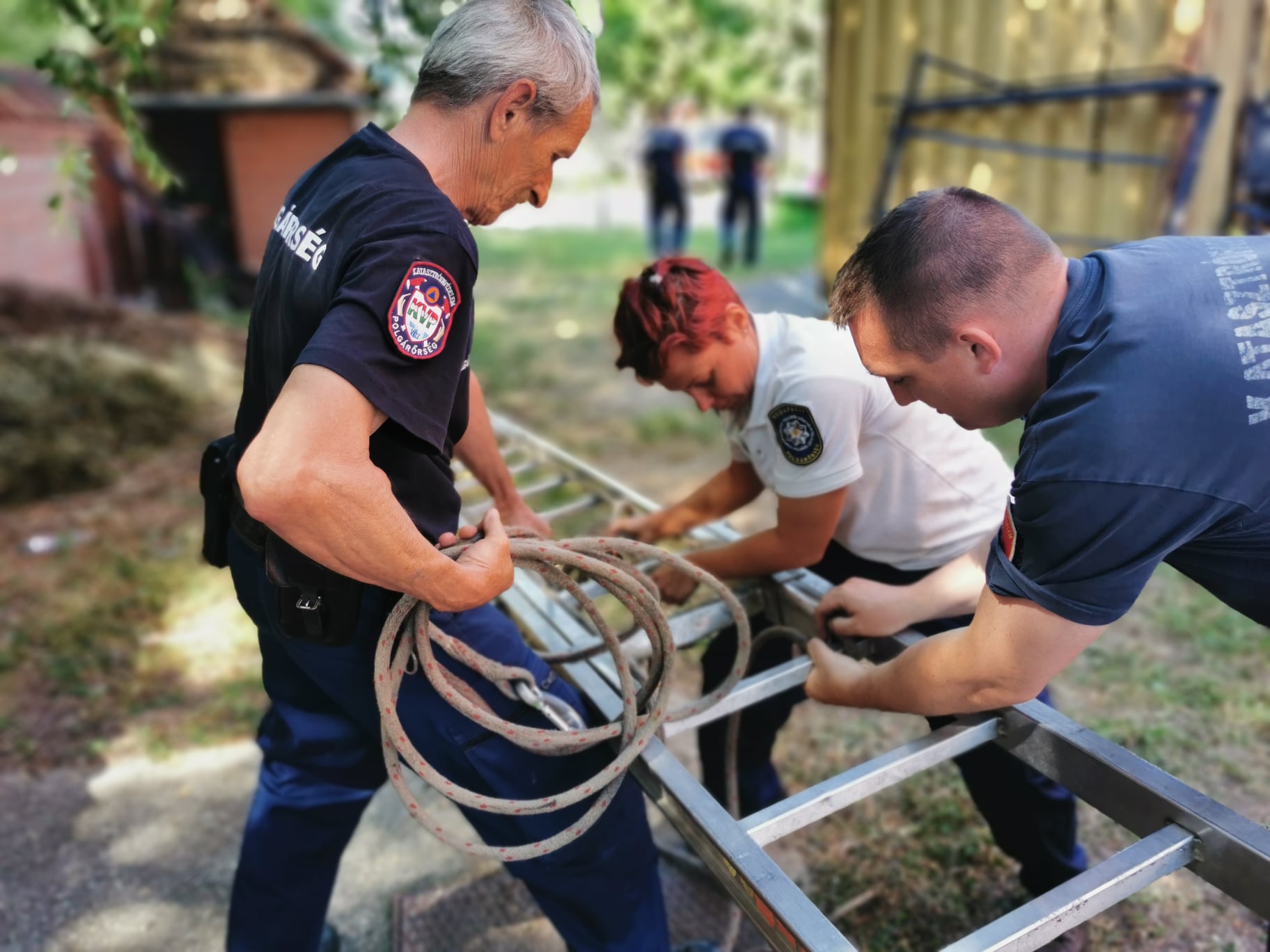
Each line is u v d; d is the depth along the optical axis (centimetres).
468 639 161
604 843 160
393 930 223
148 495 478
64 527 440
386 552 122
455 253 127
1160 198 536
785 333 171
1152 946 205
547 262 1255
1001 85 582
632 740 149
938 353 121
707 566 192
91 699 312
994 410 125
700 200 2189
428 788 272
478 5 135
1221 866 120
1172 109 523
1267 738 265
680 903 224
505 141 139
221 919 229
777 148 2814
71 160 319
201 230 955
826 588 185
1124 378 108
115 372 558
